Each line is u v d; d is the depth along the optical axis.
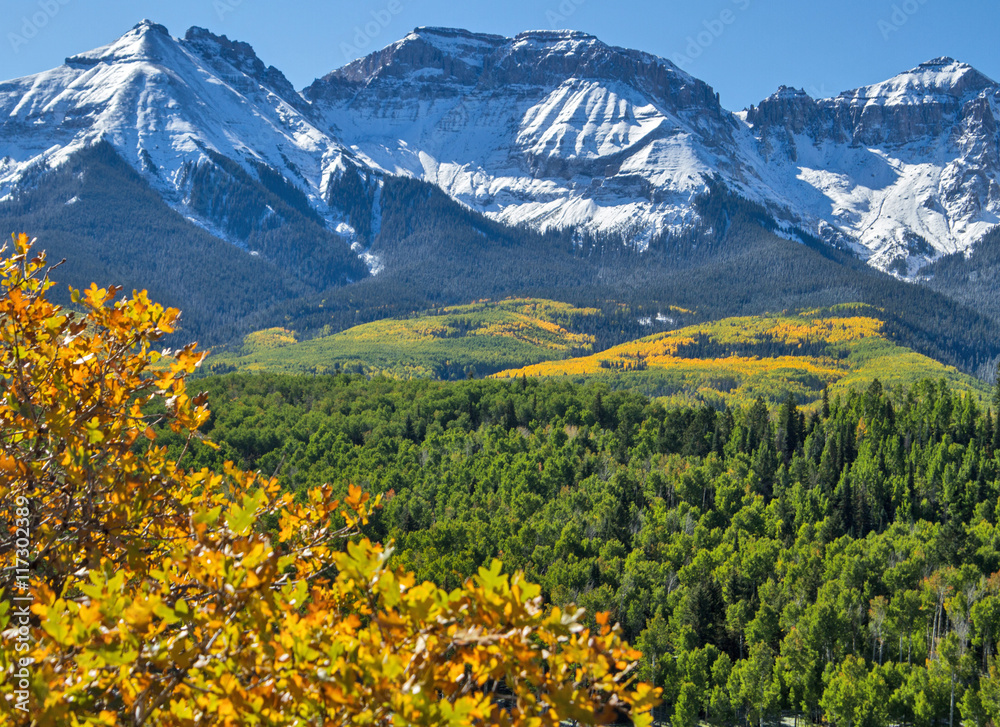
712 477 138.38
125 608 7.70
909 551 106.19
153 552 11.19
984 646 81.12
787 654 81.06
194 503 11.58
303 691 7.39
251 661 7.80
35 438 10.64
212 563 8.15
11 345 10.48
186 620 8.05
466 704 6.91
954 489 127.25
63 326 10.92
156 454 11.76
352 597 9.46
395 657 7.06
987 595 89.19
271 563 8.27
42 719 7.23
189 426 11.48
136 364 11.02
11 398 10.23
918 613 87.62
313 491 12.58
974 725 70.81
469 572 92.75
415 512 121.56
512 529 113.25
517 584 7.48
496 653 7.58
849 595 89.12
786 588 93.25
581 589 95.44
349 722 7.35
